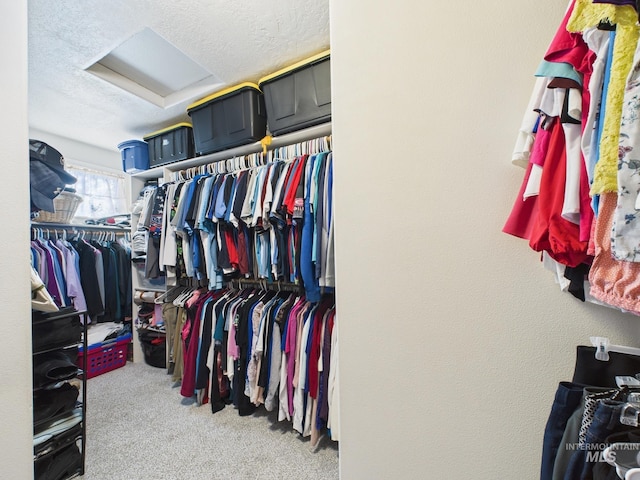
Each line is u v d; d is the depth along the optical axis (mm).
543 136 557
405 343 776
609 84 405
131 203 2783
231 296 2137
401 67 777
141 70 1914
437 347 735
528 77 638
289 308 1803
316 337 1601
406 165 773
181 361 2271
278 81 1773
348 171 864
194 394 2123
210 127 2064
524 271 645
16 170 813
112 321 2756
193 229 2076
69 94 2037
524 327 646
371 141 824
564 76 480
